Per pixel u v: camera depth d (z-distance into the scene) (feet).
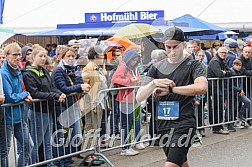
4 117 16.60
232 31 51.67
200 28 32.19
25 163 17.49
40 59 17.44
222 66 25.68
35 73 17.40
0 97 15.83
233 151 21.83
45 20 55.77
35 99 17.33
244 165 19.43
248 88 27.55
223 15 52.75
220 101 25.85
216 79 25.38
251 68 27.78
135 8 55.31
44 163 18.04
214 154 21.30
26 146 17.38
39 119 17.70
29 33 52.37
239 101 26.91
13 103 16.67
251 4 54.08
